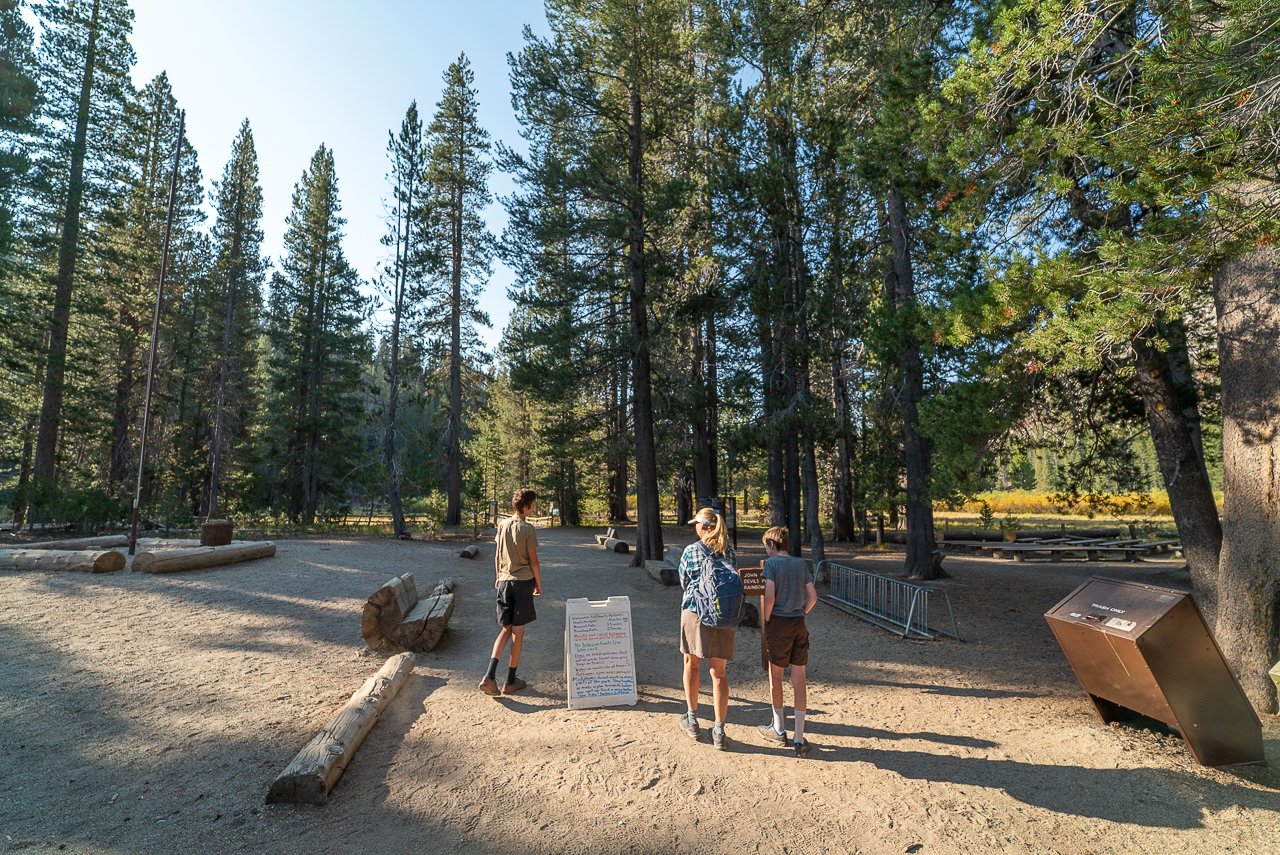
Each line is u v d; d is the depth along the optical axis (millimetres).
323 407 34688
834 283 16109
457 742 4965
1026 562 20266
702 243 18609
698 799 4055
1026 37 6004
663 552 17141
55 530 20625
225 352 30938
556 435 18938
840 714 5770
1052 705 6059
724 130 16312
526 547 6258
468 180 34156
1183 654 4555
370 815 3846
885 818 3822
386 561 15750
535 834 3641
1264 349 5664
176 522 23797
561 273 17312
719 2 13984
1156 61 4770
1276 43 4230
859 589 11703
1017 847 3523
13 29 22047
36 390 29422
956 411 8023
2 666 6559
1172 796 4062
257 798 4035
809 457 15734
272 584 11617
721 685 4918
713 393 19672
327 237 34750
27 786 4125
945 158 7090
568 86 17234
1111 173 6637
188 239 36688
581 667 5941
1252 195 4867
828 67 14711
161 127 35438
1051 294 5516
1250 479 5758
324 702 5816
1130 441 11945
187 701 5750
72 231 22953
